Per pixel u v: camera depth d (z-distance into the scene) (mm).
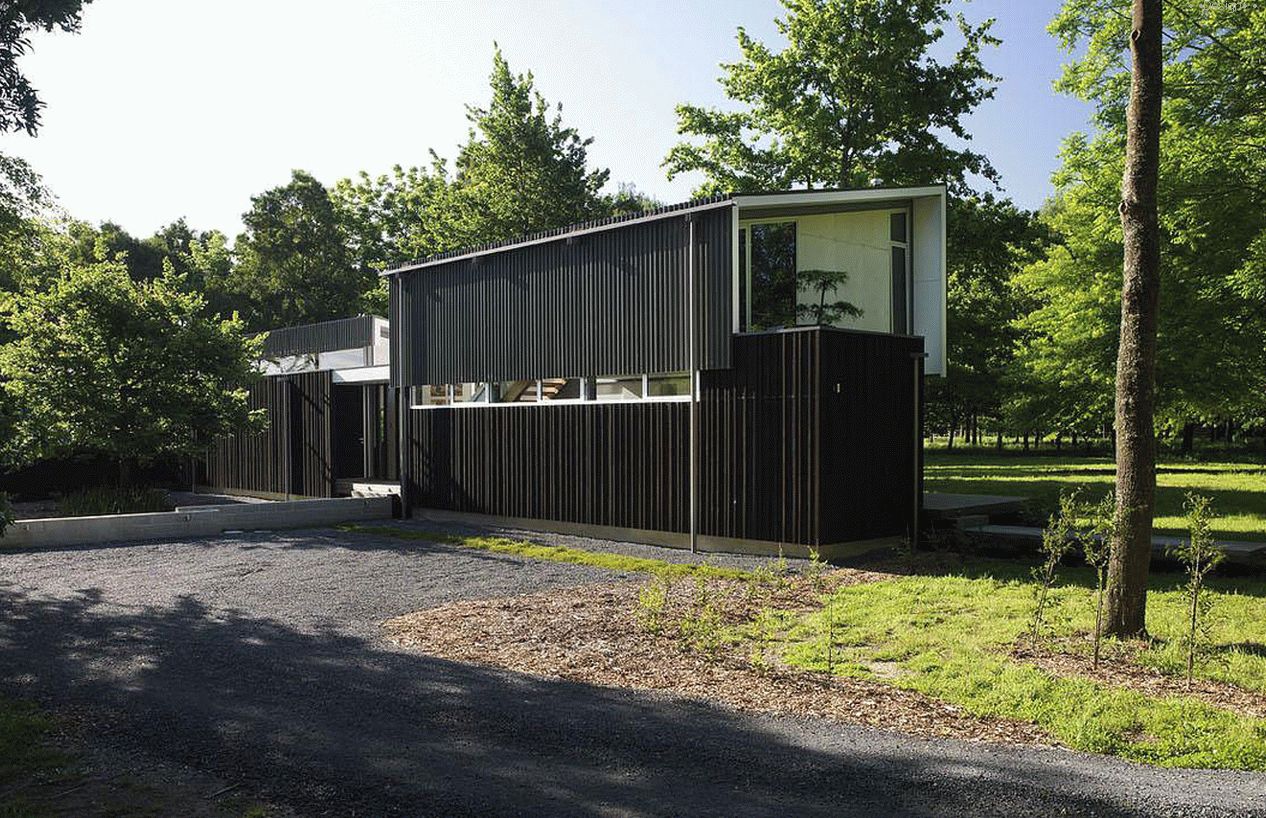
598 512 13125
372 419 19438
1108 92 18703
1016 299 34406
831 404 10602
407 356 16641
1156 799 3854
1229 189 15836
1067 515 6977
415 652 6723
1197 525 6461
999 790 3979
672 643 6961
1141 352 6832
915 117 21219
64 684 5781
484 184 32531
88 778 4152
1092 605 7992
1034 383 23641
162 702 5367
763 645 6934
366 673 6070
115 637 7184
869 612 7934
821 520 10461
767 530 10992
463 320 15453
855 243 12602
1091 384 21672
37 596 9023
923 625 7426
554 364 13727
